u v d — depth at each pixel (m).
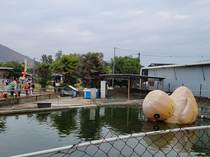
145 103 11.34
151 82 29.92
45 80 25.42
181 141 7.44
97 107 16.22
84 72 26.11
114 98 22.91
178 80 24.55
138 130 9.13
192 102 11.02
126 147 6.66
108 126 9.76
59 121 10.54
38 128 8.98
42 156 5.77
